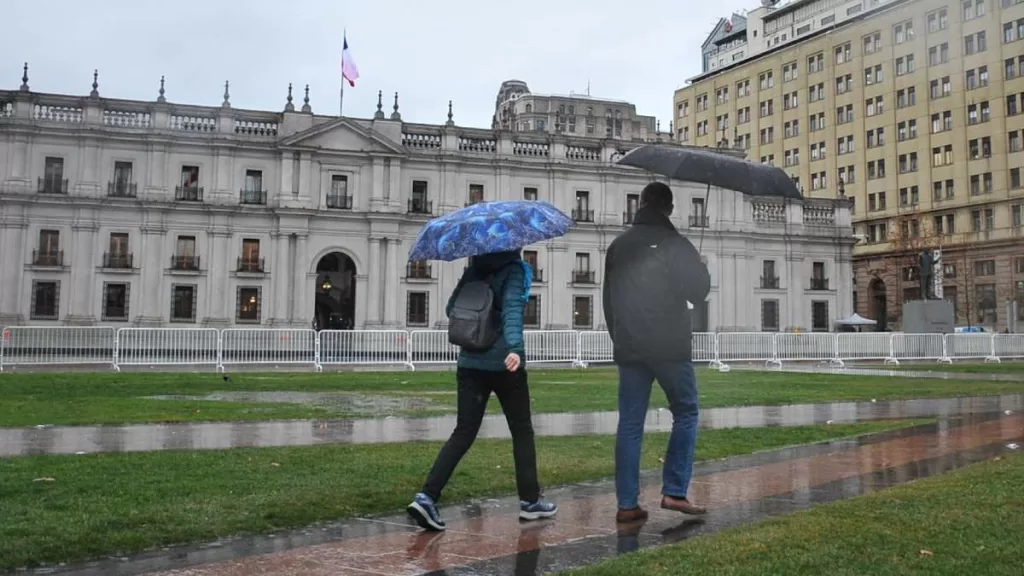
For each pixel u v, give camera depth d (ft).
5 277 153.48
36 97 156.76
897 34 259.80
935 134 246.27
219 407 50.14
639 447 20.30
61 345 107.04
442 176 179.11
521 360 19.38
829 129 278.26
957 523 18.28
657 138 325.62
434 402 55.62
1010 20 228.43
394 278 173.17
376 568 15.94
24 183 155.43
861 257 263.08
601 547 17.39
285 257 167.63
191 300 163.94
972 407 51.11
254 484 24.31
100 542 17.72
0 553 16.76
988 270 229.86
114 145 161.07
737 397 58.75
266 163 169.17
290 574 15.57
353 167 173.27
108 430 38.37
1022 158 224.12
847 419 44.24
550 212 20.21
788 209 204.85
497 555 16.83
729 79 319.47
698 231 194.80
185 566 16.17
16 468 26.73
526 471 20.21
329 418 44.45
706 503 21.95
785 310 201.98
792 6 322.34
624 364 20.30
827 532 17.56
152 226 161.48
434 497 19.25
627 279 20.18
